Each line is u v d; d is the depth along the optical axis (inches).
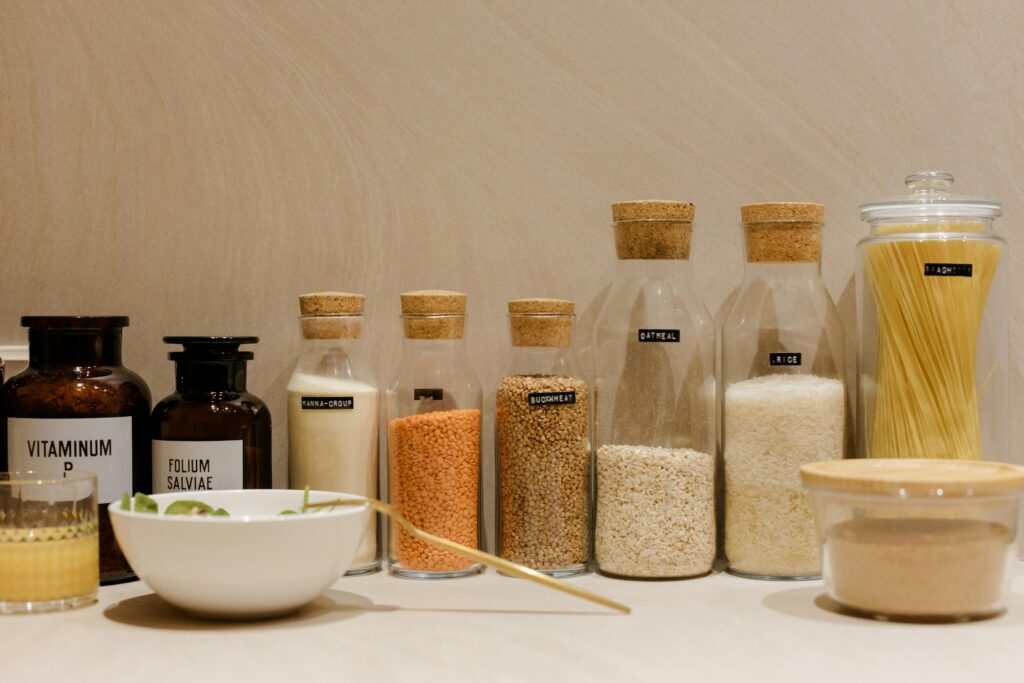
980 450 46.0
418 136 51.9
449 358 47.0
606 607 40.2
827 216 51.4
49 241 52.3
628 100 51.6
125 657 33.6
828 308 47.0
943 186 47.4
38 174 52.2
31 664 33.0
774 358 46.3
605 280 51.5
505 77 51.8
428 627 37.3
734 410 46.6
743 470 46.1
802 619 38.2
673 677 31.6
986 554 37.4
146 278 52.1
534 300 46.7
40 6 52.1
